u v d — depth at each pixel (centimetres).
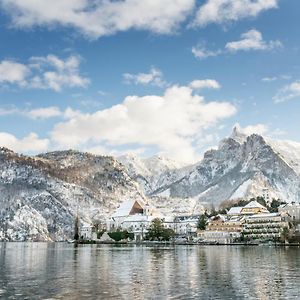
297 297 8200
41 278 11138
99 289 9256
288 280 10388
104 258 18925
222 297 8262
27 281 10556
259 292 8750
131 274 12044
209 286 9575
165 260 17288
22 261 17062
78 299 8150
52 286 9712
